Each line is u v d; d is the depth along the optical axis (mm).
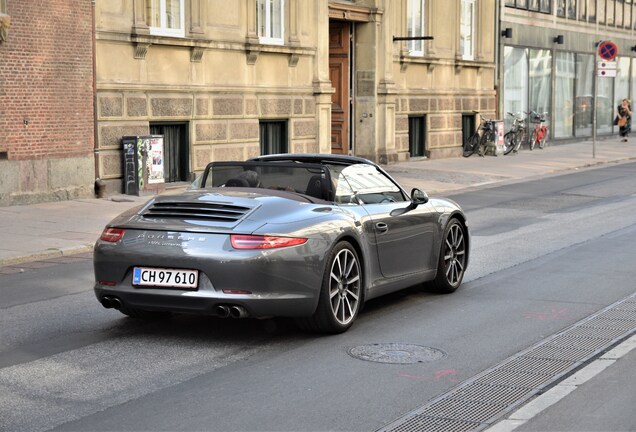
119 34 19078
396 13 28875
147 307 7430
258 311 7234
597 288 10164
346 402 6012
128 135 19297
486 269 11430
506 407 5953
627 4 47562
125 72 19375
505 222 16266
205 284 7230
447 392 6262
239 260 7137
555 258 12273
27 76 17219
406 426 5562
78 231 14312
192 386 6348
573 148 38312
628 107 43875
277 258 7230
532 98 38188
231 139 22281
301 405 5941
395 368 6859
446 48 31750
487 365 6977
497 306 9211
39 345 7480
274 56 23578
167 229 7398
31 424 5531
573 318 8656
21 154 17219
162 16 20281
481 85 34250
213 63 21609
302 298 7426
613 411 5879
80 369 6770
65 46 17891
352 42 28219
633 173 27469
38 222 15195
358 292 8109
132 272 7457
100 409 5828
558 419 5723
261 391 6234
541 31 38469
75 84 18141
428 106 30797
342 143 28469
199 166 21406
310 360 7055
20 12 17016
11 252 12312
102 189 18688
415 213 9141
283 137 24438
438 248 9594
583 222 16219
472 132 34000
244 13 22438
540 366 6949
